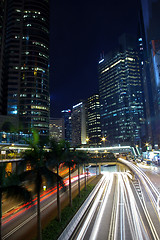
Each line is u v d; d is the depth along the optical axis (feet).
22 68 458.50
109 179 270.46
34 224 91.40
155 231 90.12
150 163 364.99
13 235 79.77
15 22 482.28
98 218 108.06
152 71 655.76
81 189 181.57
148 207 130.41
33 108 439.22
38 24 493.36
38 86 456.86
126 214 115.65
